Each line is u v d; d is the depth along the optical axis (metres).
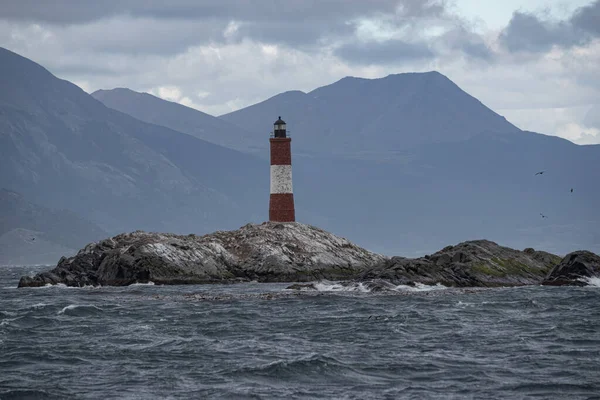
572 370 164.38
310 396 146.38
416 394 147.00
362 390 150.38
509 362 173.38
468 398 144.12
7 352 189.50
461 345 195.75
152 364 174.38
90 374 165.00
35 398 145.88
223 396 146.62
